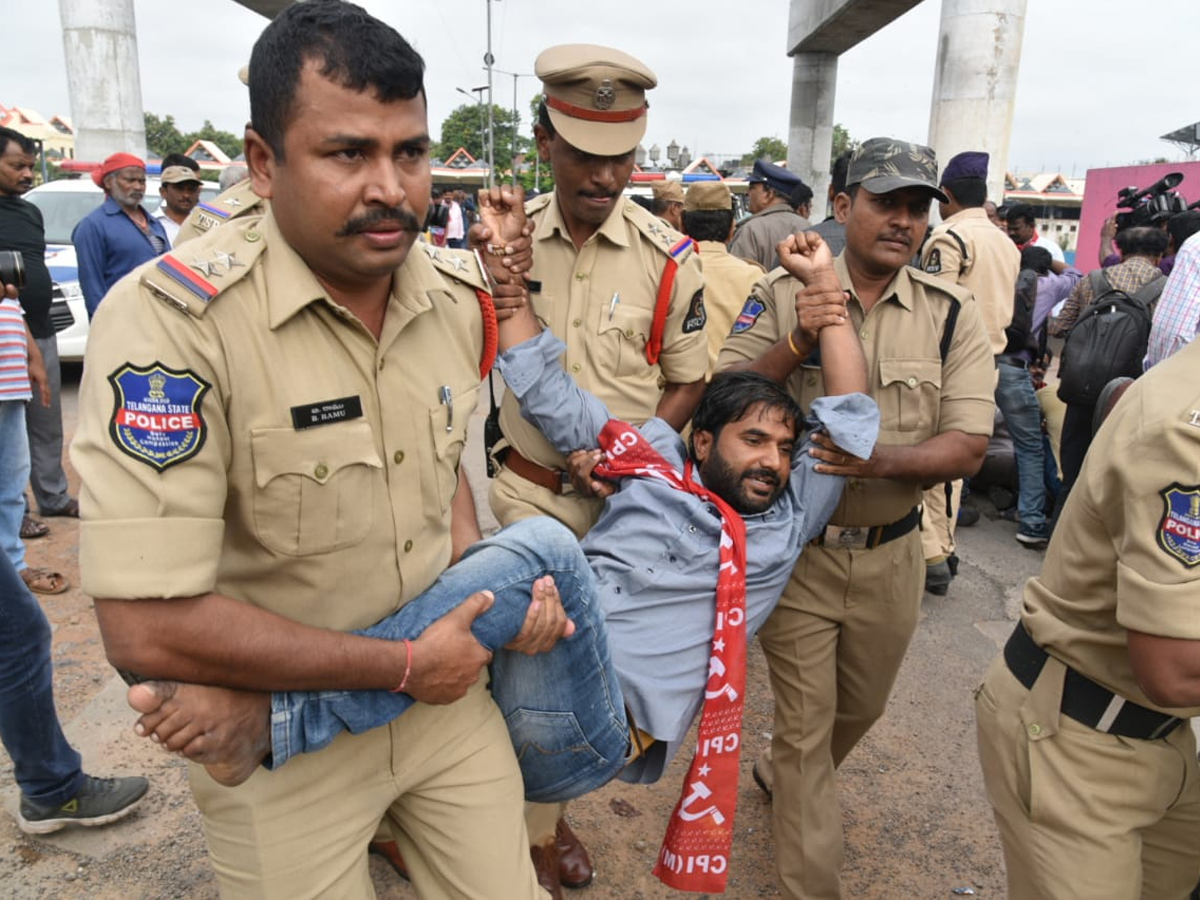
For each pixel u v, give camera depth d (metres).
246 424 1.19
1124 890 1.58
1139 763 1.56
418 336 1.37
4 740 2.36
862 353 2.13
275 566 1.26
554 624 1.44
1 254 2.65
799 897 2.15
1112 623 1.52
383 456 1.32
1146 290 4.64
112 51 11.42
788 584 2.26
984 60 8.98
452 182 34.06
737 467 2.00
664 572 1.91
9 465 3.69
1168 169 14.25
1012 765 1.69
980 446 2.23
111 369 1.11
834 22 14.69
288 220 1.17
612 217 2.42
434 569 1.44
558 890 2.28
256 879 1.35
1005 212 7.33
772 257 5.03
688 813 1.83
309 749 1.28
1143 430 1.35
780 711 2.26
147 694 1.10
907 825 2.71
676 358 2.55
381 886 2.39
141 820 2.59
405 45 1.15
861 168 2.16
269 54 1.12
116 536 1.09
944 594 4.35
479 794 1.50
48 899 2.30
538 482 2.43
